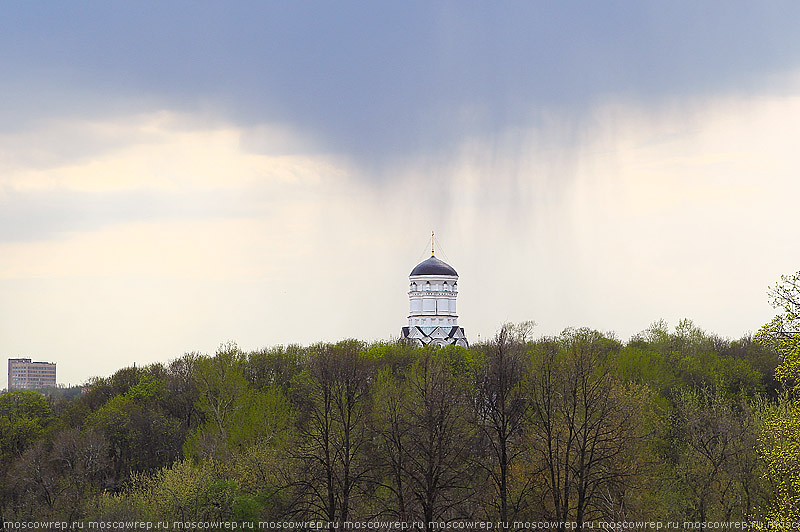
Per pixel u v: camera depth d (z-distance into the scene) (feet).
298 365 652.89
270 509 352.69
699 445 373.20
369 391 427.33
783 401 371.97
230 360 580.71
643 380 497.05
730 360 574.15
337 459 365.20
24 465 467.11
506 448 348.79
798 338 233.96
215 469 391.86
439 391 353.10
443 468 353.72
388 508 336.08
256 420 463.42
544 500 340.80
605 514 319.88
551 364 383.24
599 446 339.57
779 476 251.39
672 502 349.82
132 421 536.01
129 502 384.47
